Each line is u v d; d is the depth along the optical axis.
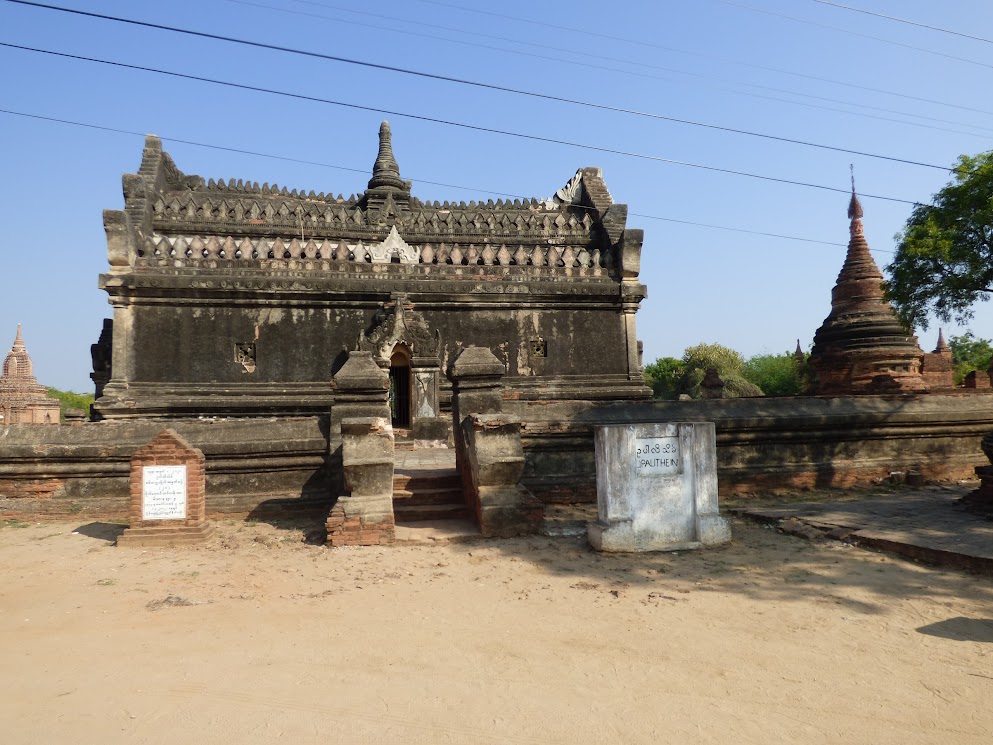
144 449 9.16
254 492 11.20
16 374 44.06
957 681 4.72
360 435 9.57
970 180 12.01
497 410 11.37
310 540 9.35
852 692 4.56
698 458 8.85
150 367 16.89
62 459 10.90
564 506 12.05
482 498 9.52
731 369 47.88
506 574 7.54
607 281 20.08
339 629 5.72
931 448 14.23
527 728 4.04
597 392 19.39
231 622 5.88
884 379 21.73
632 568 7.78
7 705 4.27
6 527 10.30
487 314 19.23
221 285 17.20
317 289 17.86
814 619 6.00
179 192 22.08
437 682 4.67
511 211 24.42
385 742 3.86
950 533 8.60
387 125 24.97
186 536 9.09
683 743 3.89
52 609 6.25
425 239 21.48
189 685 4.58
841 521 9.59
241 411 17.11
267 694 4.45
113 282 16.56
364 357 11.78
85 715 4.14
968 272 12.09
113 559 8.25
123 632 5.62
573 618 6.04
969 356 50.50
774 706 4.36
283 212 20.67
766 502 11.89
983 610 6.17
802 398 13.73
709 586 7.03
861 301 24.11
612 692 4.54
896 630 5.71
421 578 7.37
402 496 10.62
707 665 5.00
